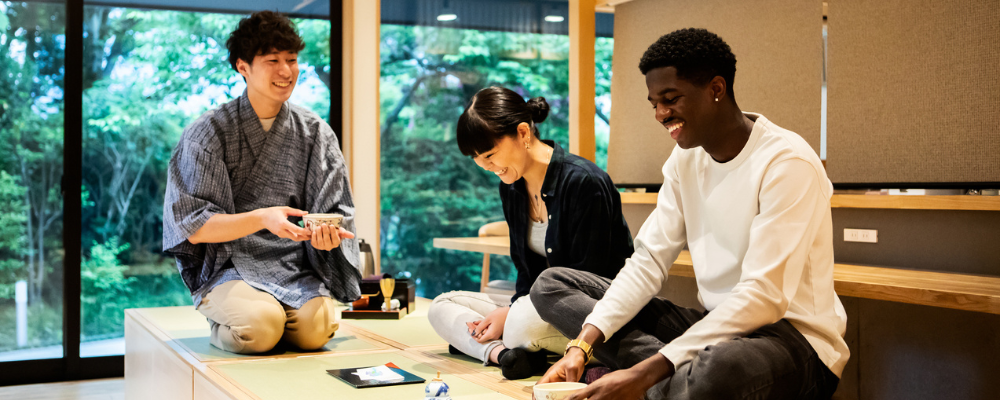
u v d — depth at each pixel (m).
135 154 3.80
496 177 4.30
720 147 1.49
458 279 4.25
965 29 2.21
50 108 3.64
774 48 2.75
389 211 4.14
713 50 1.42
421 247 4.19
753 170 1.46
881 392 2.28
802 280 1.42
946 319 2.10
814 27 2.61
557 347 1.77
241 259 2.16
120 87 3.77
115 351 3.73
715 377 1.26
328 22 4.22
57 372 3.62
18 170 3.59
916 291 1.74
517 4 4.29
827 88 2.57
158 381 2.26
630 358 1.49
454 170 4.24
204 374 1.79
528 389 1.63
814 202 1.40
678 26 3.08
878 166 2.43
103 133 3.73
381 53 4.12
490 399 1.54
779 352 1.31
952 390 2.09
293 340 2.08
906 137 2.35
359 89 4.07
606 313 1.49
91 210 3.70
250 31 2.11
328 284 2.20
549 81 4.30
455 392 1.61
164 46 3.86
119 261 3.75
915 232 2.31
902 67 2.36
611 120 3.36
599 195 1.82
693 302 2.90
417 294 4.17
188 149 2.11
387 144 4.13
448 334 2.03
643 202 3.03
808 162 1.41
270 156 2.21
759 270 1.36
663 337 1.53
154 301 3.81
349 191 2.30
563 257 1.89
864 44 2.46
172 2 3.88
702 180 1.57
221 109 2.18
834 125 2.56
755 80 2.82
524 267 2.06
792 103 2.69
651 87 1.47
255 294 2.05
